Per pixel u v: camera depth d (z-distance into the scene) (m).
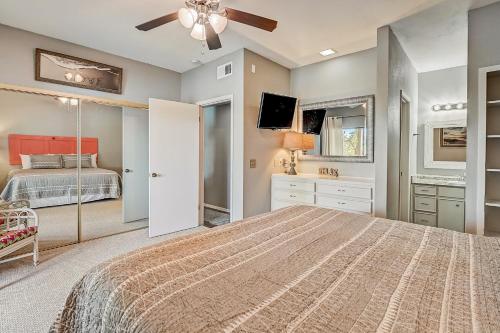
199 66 4.07
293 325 0.72
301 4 2.41
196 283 0.96
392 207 3.00
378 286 0.94
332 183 3.28
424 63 3.71
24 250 2.92
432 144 3.99
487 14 2.34
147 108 3.87
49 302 1.95
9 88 2.84
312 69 3.97
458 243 1.38
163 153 3.62
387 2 2.36
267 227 1.64
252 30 2.93
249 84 3.49
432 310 0.80
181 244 1.32
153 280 0.97
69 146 3.29
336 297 0.87
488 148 2.45
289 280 0.98
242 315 0.77
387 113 2.73
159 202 3.58
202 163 4.17
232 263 1.12
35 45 3.01
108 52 3.54
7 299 1.98
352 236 1.49
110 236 3.49
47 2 2.40
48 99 3.13
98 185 3.55
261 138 3.72
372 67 3.40
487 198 2.43
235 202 3.56
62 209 3.24
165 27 2.87
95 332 0.91
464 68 3.73
